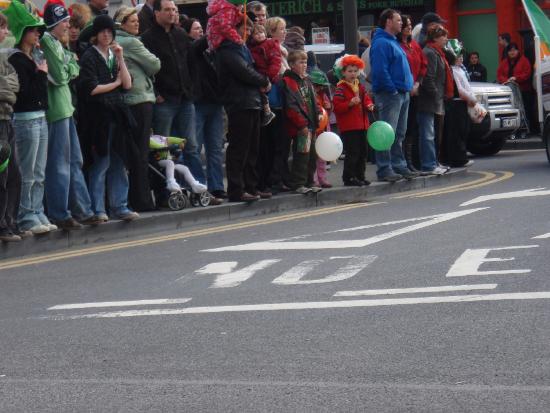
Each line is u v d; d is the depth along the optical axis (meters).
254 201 43.03
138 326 23.59
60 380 19.78
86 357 21.28
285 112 44.69
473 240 32.22
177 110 41.59
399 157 49.84
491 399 17.58
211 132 43.47
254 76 41.94
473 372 19.03
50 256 34.47
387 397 17.89
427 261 29.17
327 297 25.42
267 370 19.72
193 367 20.17
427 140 51.62
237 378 19.33
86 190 37.53
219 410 17.66
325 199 46.06
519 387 18.11
